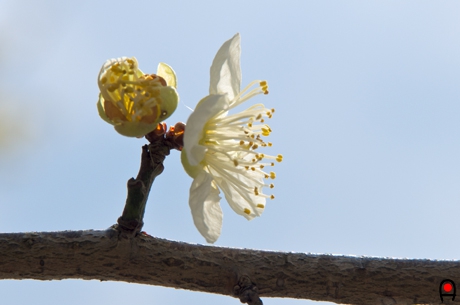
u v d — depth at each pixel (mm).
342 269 146
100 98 145
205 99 143
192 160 141
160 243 145
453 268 146
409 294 145
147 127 143
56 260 143
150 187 146
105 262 143
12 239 143
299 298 146
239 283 144
